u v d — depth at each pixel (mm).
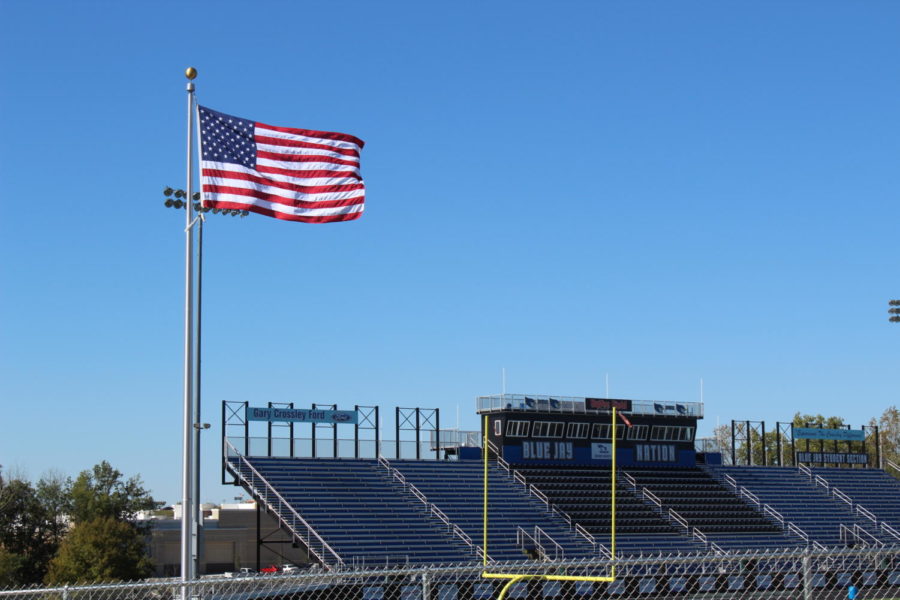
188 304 30031
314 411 77938
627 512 82688
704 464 96375
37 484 95125
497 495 80250
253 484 71625
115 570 77375
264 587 27078
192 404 29500
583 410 88938
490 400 86625
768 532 85938
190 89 31953
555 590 60938
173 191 33562
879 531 91688
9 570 77625
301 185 33531
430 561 67688
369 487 75812
